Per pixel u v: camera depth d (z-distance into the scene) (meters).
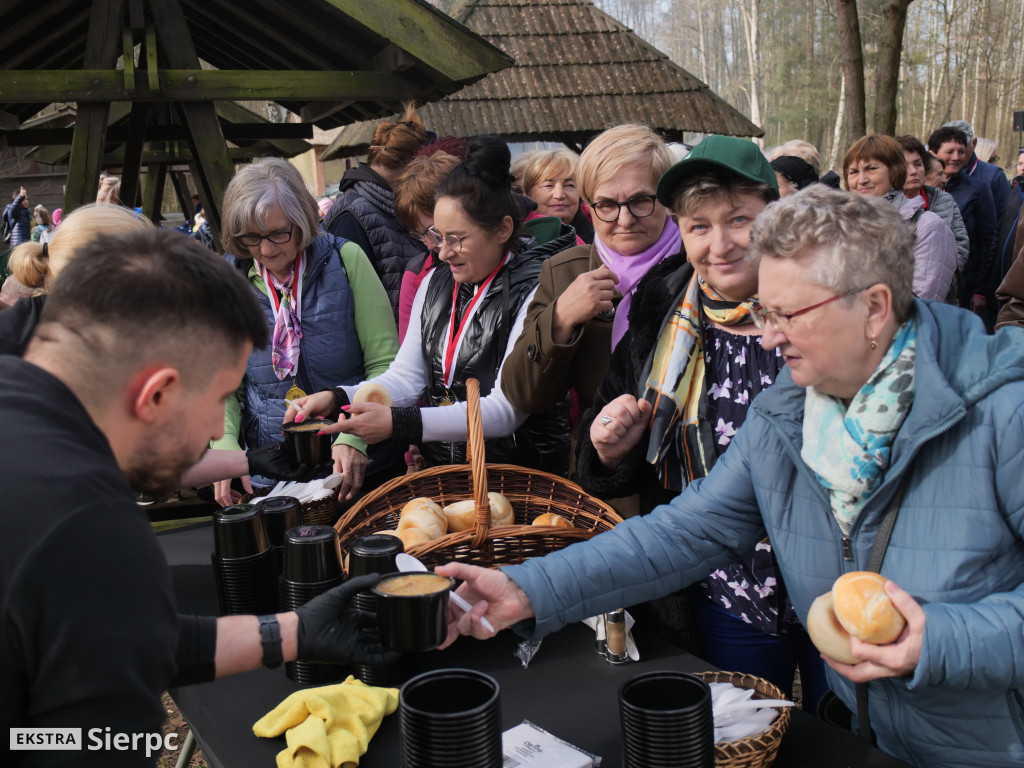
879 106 9.28
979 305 5.77
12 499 0.99
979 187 6.00
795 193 1.36
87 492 1.01
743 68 60.72
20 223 15.45
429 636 1.30
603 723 1.47
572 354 2.17
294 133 7.72
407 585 1.35
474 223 2.35
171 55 4.06
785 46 46.94
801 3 47.94
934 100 39.78
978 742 1.35
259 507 1.89
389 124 3.80
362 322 2.77
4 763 1.03
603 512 2.03
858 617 1.21
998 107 45.56
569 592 1.53
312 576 1.66
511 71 10.50
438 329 2.55
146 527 1.08
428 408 2.28
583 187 2.32
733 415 1.82
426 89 4.44
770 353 1.79
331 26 4.53
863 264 1.28
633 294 2.00
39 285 2.66
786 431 1.48
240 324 1.17
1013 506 1.28
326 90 4.22
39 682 1.00
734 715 1.37
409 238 3.71
